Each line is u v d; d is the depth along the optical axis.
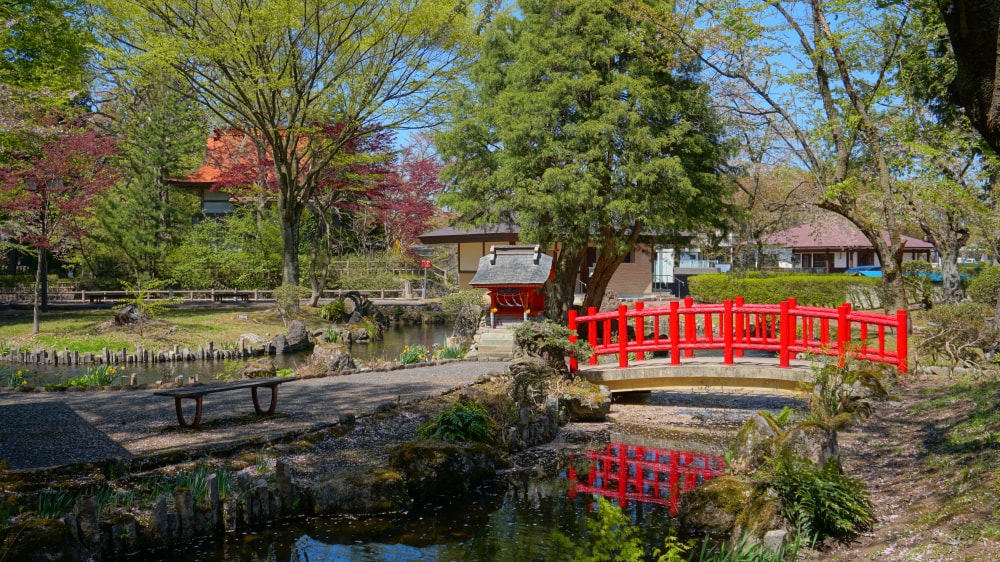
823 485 5.65
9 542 4.99
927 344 12.75
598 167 18.45
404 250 44.69
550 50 19.08
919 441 7.79
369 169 29.97
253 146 36.78
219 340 23.42
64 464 6.80
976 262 27.44
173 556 5.95
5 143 14.81
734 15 13.87
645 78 18.31
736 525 5.88
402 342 25.97
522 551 6.14
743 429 8.31
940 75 14.66
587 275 31.77
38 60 16.25
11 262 39.38
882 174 14.92
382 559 5.97
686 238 21.80
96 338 22.12
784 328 12.09
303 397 11.40
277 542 6.32
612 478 8.51
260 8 19.75
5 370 17.69
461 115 21.89
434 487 7.73
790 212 20.59
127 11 19.48
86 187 25.00
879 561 4.82
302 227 40.81
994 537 4.60
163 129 33.75
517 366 11.93
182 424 8.97
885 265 15.60
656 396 14.34
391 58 23.14
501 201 19.66
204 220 39.25
